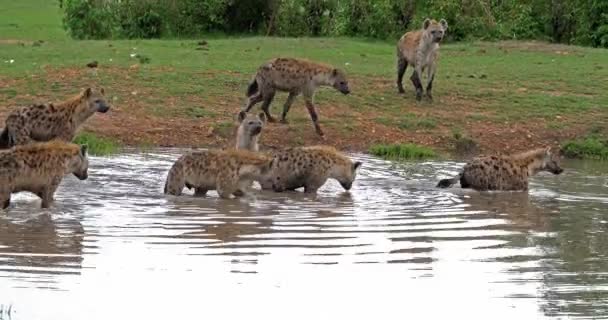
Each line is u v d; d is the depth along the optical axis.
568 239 12.12
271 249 11.23
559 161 17.05
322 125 19.48
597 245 11.84
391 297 9.62
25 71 21.86
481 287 9.98
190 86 21.28
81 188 14.47
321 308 9.28
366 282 10.05
